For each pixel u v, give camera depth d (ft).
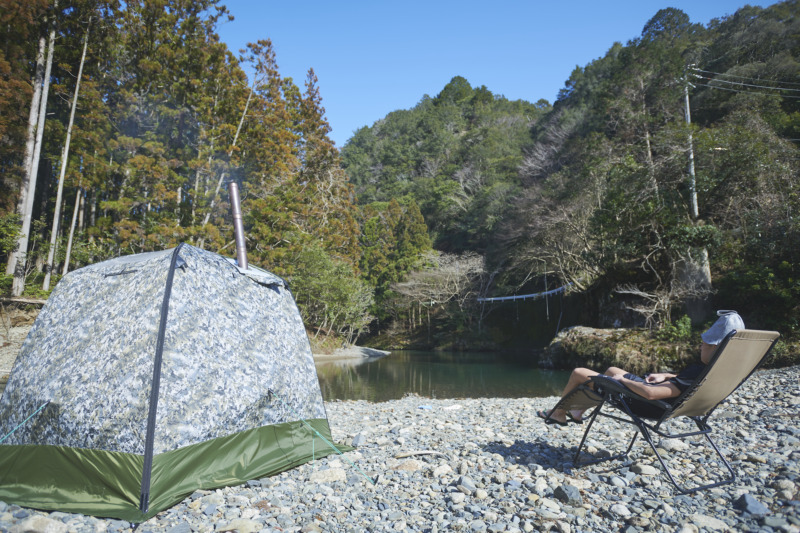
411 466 13.09
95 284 13.60
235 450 12.55
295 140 115.75
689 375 10.61
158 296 12.16
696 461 12.21
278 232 88.38
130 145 72.13
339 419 23.98
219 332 13.05
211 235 71.77
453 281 142.41
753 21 116.16
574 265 99.19
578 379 12.06
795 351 44.86
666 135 66.95
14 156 70.18
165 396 11.28
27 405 12.30
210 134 79.00
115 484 10.69
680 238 61.93
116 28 75.36
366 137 281.74
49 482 11.44
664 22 145.38
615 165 75.87
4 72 60.49
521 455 13.84
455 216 180.86
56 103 78.07
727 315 10.39
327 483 12.10
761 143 61.11
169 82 75.92
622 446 14.21
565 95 196.95
